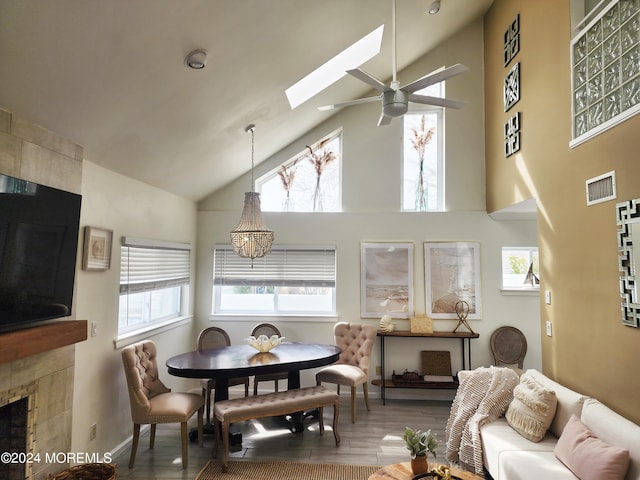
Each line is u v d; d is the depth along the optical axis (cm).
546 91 365
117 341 368
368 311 545
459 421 347
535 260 543
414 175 561
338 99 522
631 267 251
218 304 566
